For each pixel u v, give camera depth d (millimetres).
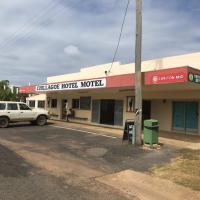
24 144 13344
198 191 7215
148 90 19000
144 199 6613
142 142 13758
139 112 13273
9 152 11344
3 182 7410
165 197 6789
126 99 21500
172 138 15859
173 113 18969
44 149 12141
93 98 25188
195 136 16922
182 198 6742
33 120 22156
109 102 23453
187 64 17203
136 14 13359
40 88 26281
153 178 8258
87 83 19547
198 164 9852
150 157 10906
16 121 21125
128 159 10547
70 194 6680
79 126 22297
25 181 7551
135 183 7773
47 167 9117
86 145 13273
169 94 18625
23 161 9836
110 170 9016
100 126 22703
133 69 21047
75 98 27719
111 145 13289
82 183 7586
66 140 14734
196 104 17562
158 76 13992
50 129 19734
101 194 6789
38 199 6266
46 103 33312
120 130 19688
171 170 9102
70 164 9625
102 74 24109
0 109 20359
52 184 7375
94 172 8734
